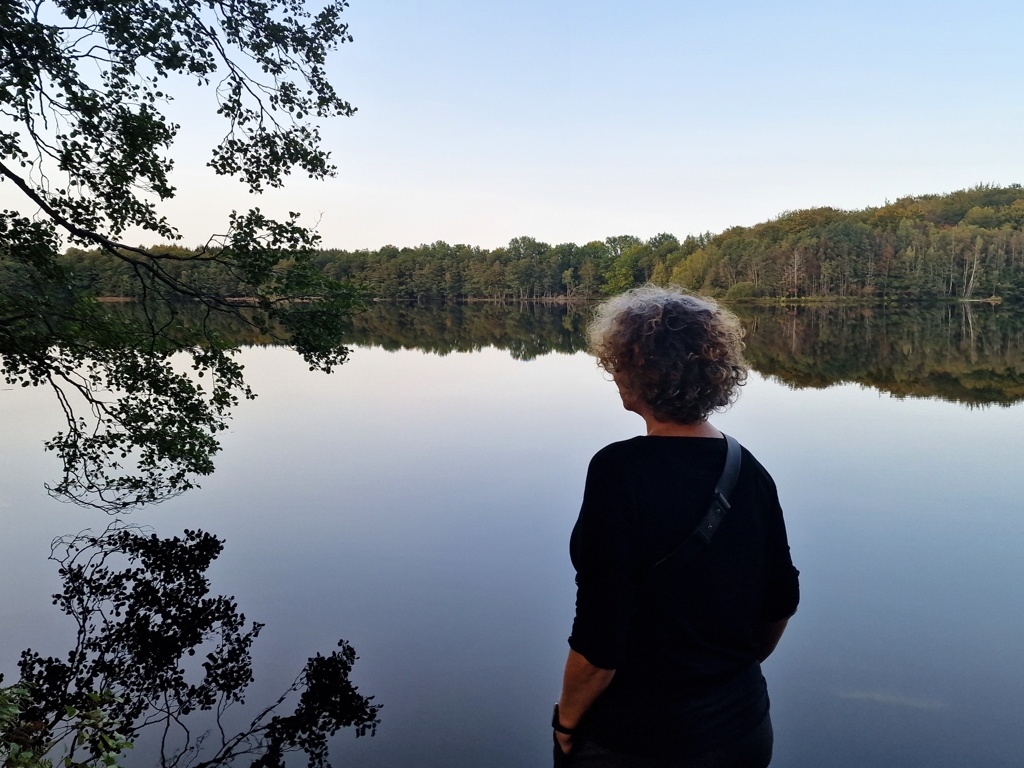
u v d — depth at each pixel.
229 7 5.54
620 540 1.17
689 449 1.23
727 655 1.25
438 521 5.92
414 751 2.96
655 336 1.23
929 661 3.53
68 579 4.79
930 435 9.02
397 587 4.59
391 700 3.33
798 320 40.12
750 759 1.29
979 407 11.12
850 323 37.19
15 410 11.15
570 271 88.00
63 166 5.25
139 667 3.66
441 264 89.00
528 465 7.81
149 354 6.10
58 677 3.56
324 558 5.11
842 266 62.25
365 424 10.28
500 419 10.68
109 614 4.27
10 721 3.05
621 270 82.69
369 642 3.87
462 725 3.14
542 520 5.94
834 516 5.78
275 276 5.78
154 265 5.73
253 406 12.00
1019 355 19.62
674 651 1.20
